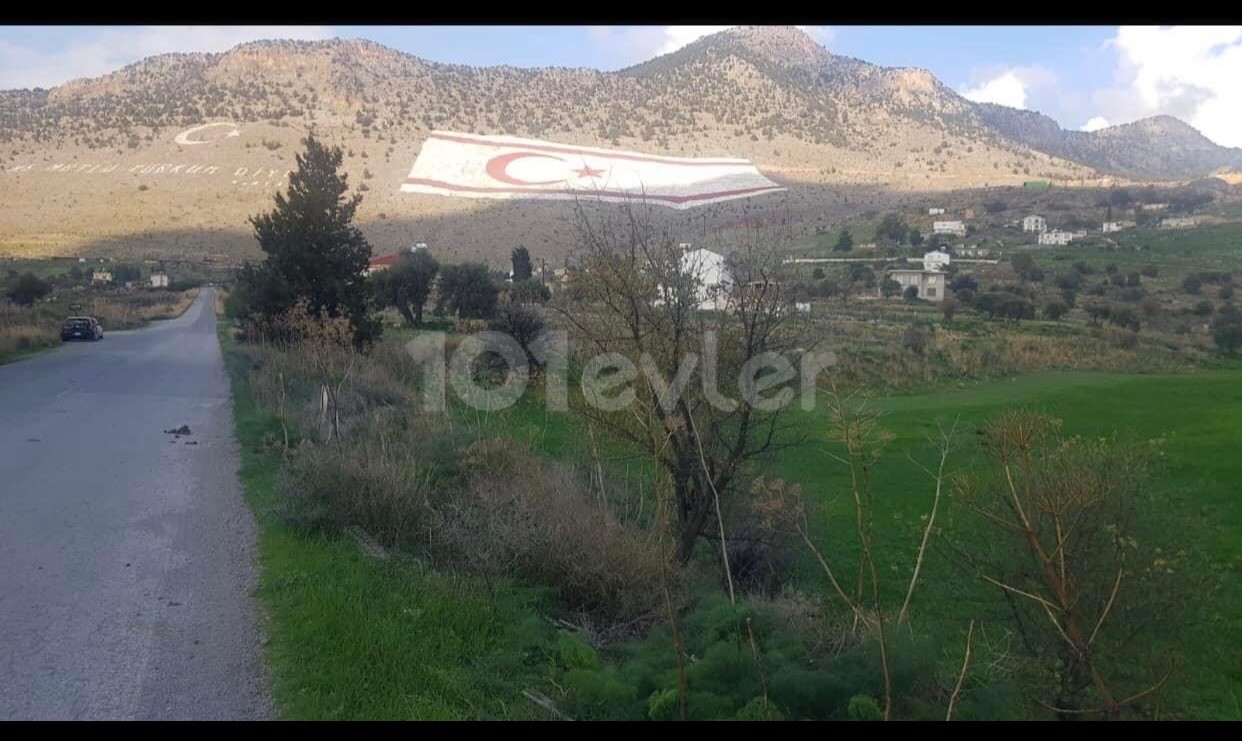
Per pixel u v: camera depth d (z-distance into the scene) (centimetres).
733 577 811
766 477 818
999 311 4453
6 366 2719
